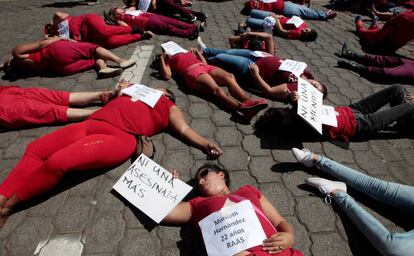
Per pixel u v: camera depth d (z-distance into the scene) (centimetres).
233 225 221
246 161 314
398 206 263
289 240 214
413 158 328
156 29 571
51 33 502
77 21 497
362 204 277
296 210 267
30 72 449
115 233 246
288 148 331
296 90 363
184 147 325
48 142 275
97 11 714
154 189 270
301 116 309
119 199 271
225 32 605
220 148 328
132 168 284
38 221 252
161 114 324
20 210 259
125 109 305
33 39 573
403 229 258
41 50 431
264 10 686
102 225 251
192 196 277
